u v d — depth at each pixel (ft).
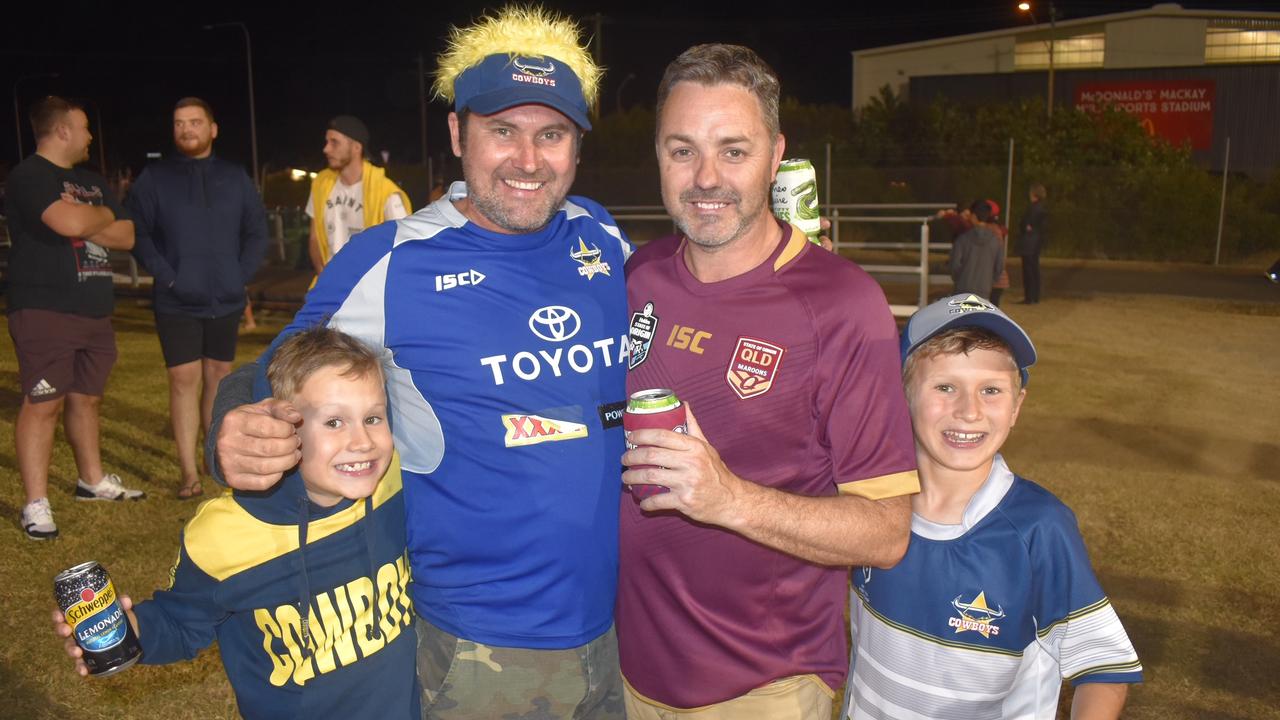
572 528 6.95
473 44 6.94
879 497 6.26
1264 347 35.68
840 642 7.07
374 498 6.81
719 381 6.57
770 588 6.65
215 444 6.05
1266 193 76.18
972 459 6.92
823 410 6.38
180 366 17.22
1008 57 120.78
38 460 15.44
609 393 7.17
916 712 7.26
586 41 7.40
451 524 6.97
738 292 6.59
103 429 22.40
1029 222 47.85
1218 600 14.19
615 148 97.91
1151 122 103.19
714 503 5.62
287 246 60.34
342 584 6.78
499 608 6.92
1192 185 74.74
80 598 6.02
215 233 17.03
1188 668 12.20
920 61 122.62
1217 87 100.73
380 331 6.96
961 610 6.97
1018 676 7.07
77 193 15.38
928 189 83.76
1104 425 24.26
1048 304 48.11
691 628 6.81
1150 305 47.60
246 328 37.19
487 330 6.88
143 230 16.63
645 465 5.67
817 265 6.57
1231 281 58.90
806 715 6.84
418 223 7.14
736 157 6.34
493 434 6.85
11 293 15.25
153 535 15.79
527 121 6.77
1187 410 25.93
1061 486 19.38
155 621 6.33
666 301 6.93
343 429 6.43
